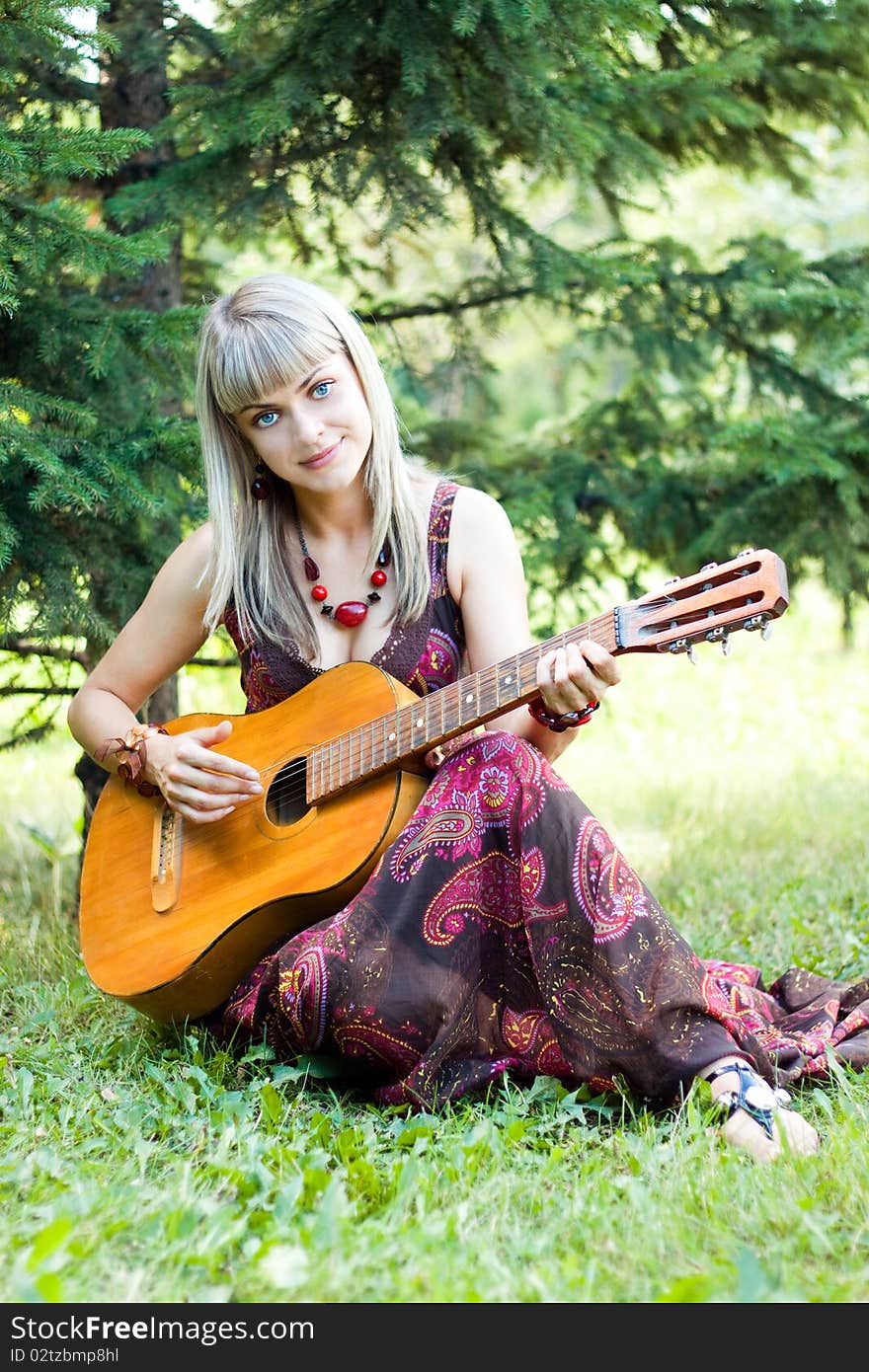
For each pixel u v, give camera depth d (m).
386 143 3.84
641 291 4.54
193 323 3.46
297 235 4.42
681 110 4.14
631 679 8.95
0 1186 1.95
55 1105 2.32
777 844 4.55
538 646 2.27
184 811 2.61
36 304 3.47
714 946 3.34
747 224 10.40
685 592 2.16
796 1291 1.59
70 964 3.20
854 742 6.88
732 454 4.54
